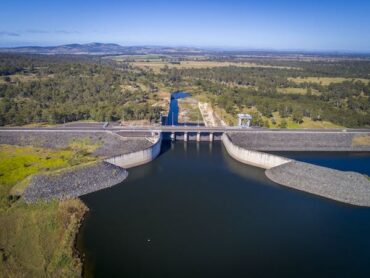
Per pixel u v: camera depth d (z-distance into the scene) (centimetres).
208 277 9119
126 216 12225
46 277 8612
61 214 11681
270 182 15625
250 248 10481
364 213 12800
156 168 17275
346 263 9862
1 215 11312
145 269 9356
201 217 12306
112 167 15700
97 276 9025
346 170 17125
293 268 9594
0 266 8862
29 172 14725
